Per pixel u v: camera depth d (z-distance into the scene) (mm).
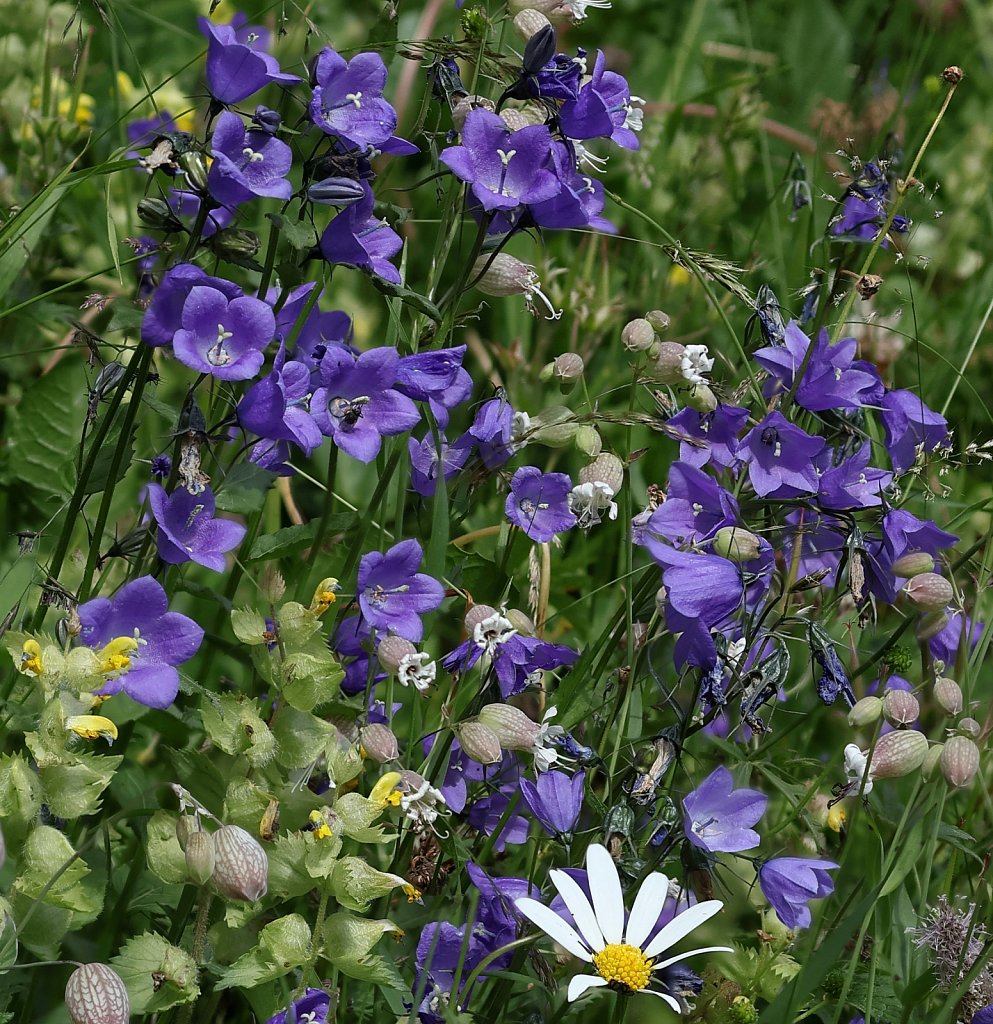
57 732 1248
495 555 1401
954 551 1477
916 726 1459
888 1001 1320
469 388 1348
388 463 1355
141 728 1411
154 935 1260
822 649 1319
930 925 1320
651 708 1406
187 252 1279
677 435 1335
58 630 1272
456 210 1365
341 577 1356
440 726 1346
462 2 1362
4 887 1263
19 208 1448
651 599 1354
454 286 1348
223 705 1276
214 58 1278
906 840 1307
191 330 1271
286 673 1276
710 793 1301
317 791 1320
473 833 1360
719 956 1329
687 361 1341
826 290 1400
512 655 1328
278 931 1263
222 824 1256
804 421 1392
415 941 1332
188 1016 1280
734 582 1294
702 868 1295
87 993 1226
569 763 1341
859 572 1331
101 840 1330
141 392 1289
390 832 1338
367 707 1328
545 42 1321
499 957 1311
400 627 1320
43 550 1428
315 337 1338
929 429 1385
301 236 1288
